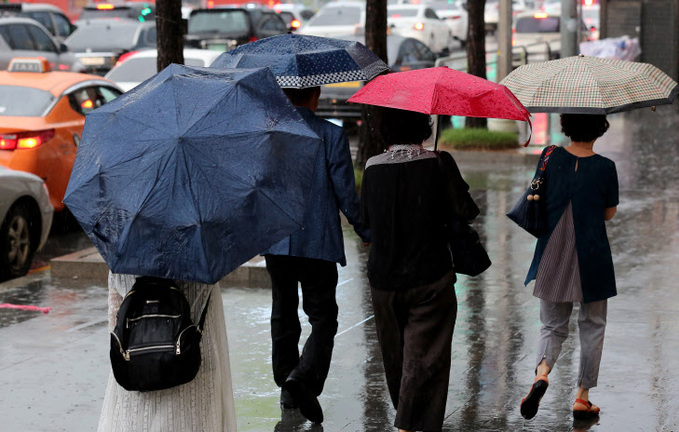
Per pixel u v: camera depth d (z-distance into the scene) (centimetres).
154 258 712
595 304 1159
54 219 2703
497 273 1900
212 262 706
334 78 1153
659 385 1288
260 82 794
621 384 1291
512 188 2852
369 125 2727
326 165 1118
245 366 1388
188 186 717
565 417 1186
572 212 1133
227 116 752
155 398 805
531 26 6875
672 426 1152
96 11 6103
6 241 2016
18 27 4016
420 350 1006
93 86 2680
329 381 1323
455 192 991
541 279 1142
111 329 826
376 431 1156
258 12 5425
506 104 988
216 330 841
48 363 1420
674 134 4019
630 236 2209
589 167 1133
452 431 1146
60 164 2459
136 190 720
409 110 971
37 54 4050
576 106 1106
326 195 1123
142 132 743
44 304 1747
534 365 1374
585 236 1132
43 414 1227
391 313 1016
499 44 3791
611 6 6334
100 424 836
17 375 1368
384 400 1255
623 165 3238
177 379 766
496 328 1548
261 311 1670
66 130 2489
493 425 1163
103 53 4975
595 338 1166
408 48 4538
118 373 767
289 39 1206
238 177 726
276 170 739
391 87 1011
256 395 1275
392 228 995
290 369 1202
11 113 2439
